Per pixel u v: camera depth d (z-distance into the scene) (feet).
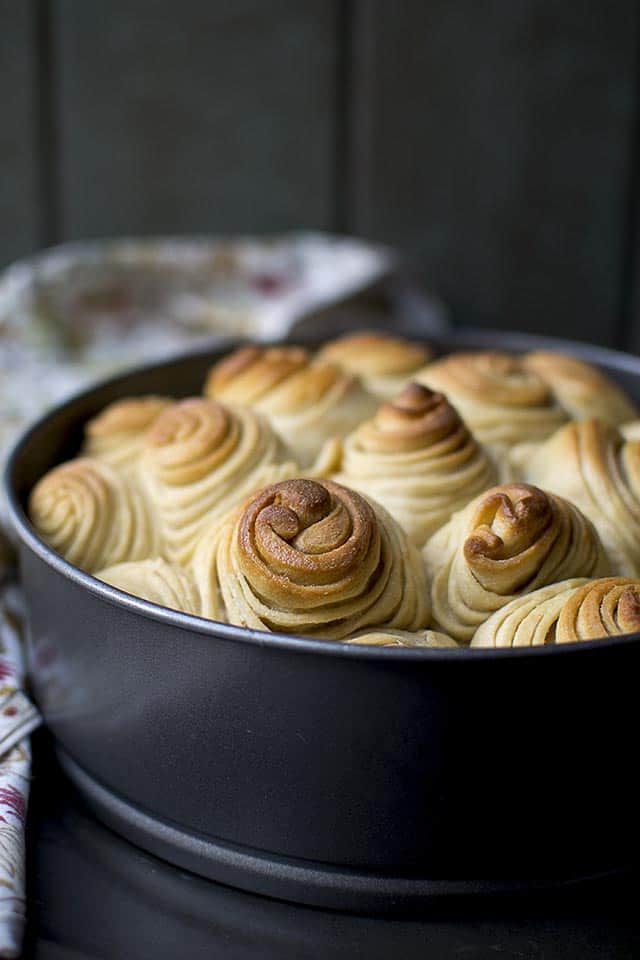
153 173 3.22
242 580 1.71
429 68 3.05
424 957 1.63
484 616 1.75
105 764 1.77
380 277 2.80
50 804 1.84
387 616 1.73
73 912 1.68
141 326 2.85
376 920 1.68
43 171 3.22
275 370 2.08
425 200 3.19
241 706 1.61
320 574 1.67
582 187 3.11
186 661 1.62
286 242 3.00
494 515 1.77
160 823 1.73
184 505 1.89
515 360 2.20
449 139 3.12
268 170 3.21
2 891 1.63
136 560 1.89
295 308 2.74
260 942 1.65
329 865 1.67
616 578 1.73
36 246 3.28
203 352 2.33
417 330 2.89
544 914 1.69
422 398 1.92
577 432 1.96
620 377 2.33
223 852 1.70
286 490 1.73
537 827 1.64
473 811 1.62
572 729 1.60
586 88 3.02
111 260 2.82
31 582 1.83
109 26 3.08
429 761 1.60
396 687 1.57
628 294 3.21
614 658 1.57
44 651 1.83
